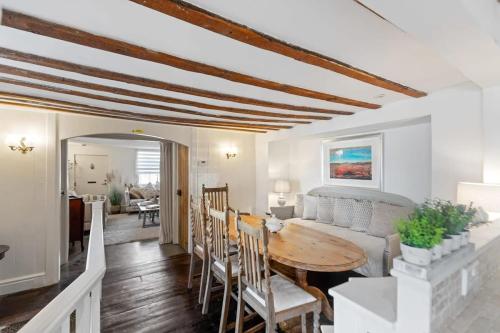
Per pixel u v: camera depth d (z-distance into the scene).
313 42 1.45
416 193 3.34
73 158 8.25
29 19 1.14
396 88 2.28
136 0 0.98
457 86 2.33
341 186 4.36
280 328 2.23
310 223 4.11
